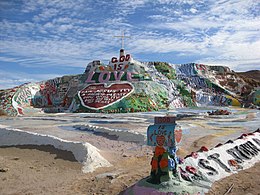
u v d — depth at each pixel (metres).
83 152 14.62
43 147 16.83
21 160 15.05
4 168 13.34
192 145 18.62
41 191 10.67
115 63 62.00
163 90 57.16
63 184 11.43
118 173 12.60
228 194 9.99
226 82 73.81
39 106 56.03
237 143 14.89
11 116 44.66
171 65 72.56
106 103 48.84
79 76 62.41
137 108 47.91
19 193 10.48
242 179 11.54
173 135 9.66
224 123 30.67
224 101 62.06
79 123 31.73
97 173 12.84
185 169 11.03
